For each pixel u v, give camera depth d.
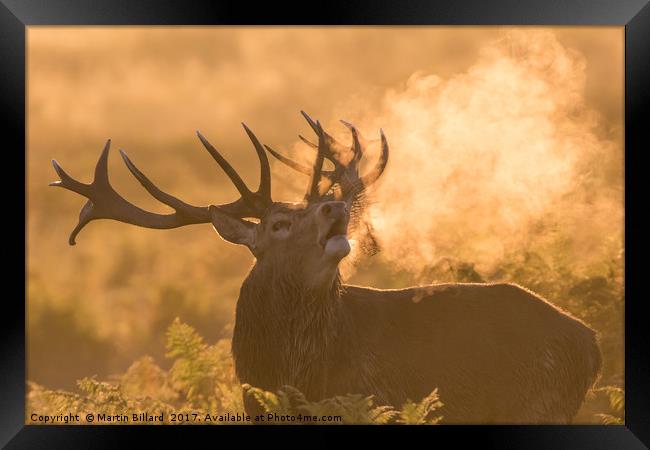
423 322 27.77
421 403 25.50
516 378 27.53
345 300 27.58
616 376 32.44
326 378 26.78
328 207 26.17
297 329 26.80
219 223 27.62
